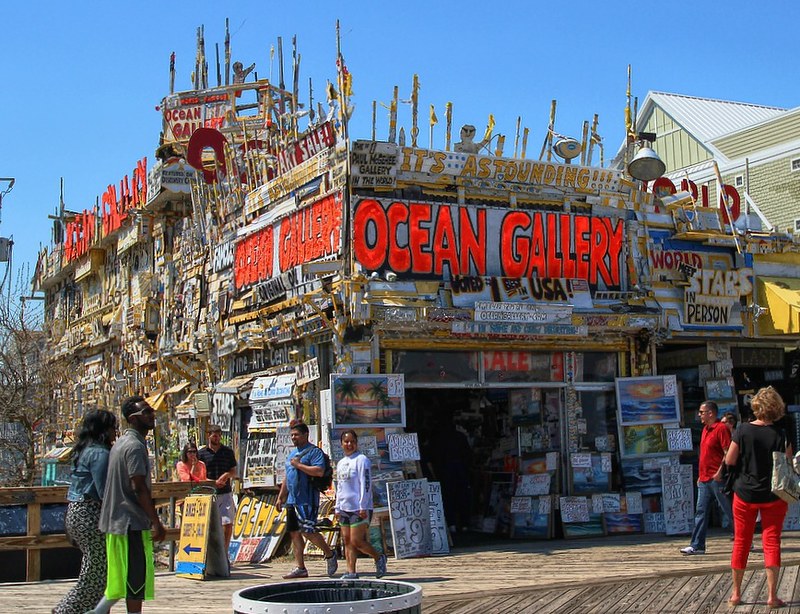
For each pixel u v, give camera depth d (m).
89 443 8.20
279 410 16.09
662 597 9.62
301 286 15.84
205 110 24.02
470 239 15.34
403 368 14.66
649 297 16.50
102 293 29.47
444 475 17.03
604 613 9.01
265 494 16.22
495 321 14.64
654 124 37.06
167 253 23.58
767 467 8.88
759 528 15.20
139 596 7.76
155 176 23.08
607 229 16.42
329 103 15.25
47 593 10.82
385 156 14.79
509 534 16.00
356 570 12.35
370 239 14.66
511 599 9.80
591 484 15.60
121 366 26.78
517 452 16.44
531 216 15.83
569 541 14.90
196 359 21.08
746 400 17.97
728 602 9.22
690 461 17.06
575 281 15.67
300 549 11.98
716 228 17.48
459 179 15.38
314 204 15.66
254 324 17.67
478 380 15.12
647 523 15.56
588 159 16.53
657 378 15.83
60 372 29.19
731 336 17.14
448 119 15.45
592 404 15.97
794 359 18.47
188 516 12.47
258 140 20.59
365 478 11.25
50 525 12.06
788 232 18.80
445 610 9.32
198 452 13.28
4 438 28.22
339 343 14.35
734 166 31.41
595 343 15.97
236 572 12.84
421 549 13.52
